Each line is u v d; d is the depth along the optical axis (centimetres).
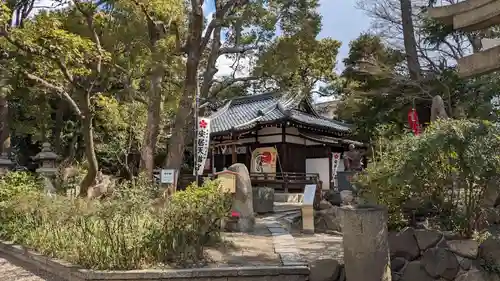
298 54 1305
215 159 2162
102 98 1101
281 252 591
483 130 412
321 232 819
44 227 659
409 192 468
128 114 1534
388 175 456
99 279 475
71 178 1288
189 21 1249
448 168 434
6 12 784
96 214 584
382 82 1591
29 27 845
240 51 1320
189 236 548
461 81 1310
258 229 824
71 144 1794
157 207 632
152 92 1188
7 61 945
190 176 1614
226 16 1267
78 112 964
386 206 466
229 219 785
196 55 1149
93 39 1012
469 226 443
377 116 1507
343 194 1009
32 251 620
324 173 1889
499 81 1116
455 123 421
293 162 1867
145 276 473
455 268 423
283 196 1560
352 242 414
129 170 1619
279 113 1777
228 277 487
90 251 521
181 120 1155
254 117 1872
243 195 814
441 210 472
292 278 491
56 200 734
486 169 402
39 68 945
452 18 459
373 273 404
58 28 854
